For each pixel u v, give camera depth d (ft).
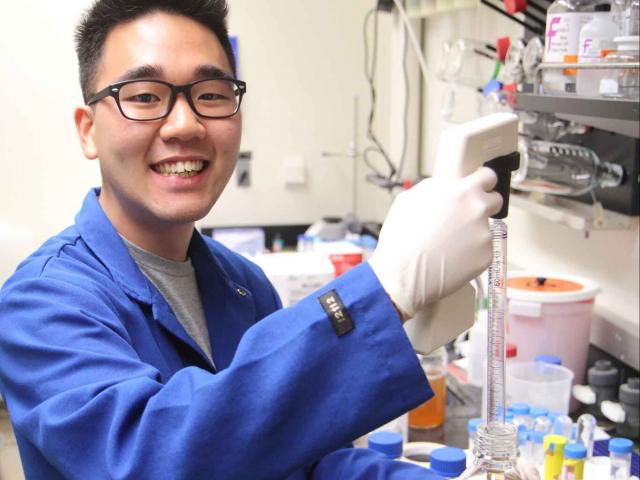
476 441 3.03
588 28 5.10
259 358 2.56
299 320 2.58
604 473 4.81
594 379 6.10
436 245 2.56
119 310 3.44
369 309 2.56
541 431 5.05
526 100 5.79
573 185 6.48
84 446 2.69
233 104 3.54
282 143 11.77
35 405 2.92
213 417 2.51
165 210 3.41
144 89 3.29
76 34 3.66
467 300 2.80
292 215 11.98
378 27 11.71
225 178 3.57
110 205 3.77
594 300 6.62
